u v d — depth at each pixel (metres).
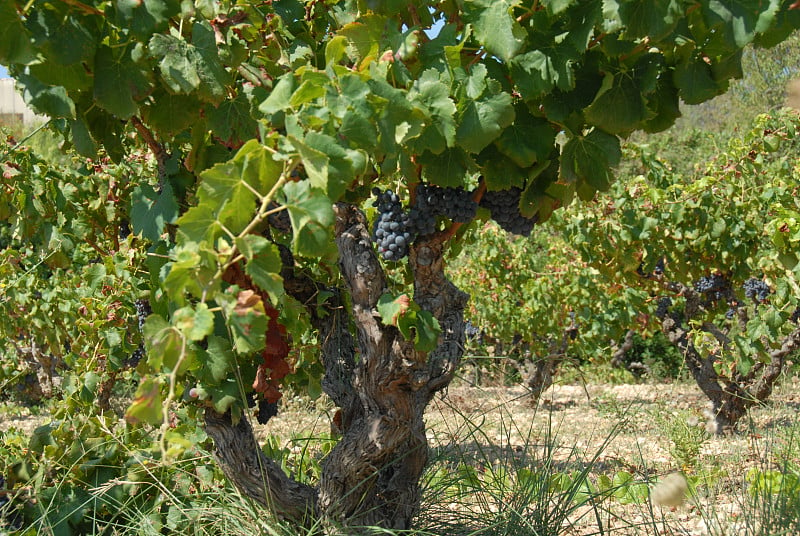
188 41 2.37
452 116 2.37
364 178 2.91
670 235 7.54
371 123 2.14
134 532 3.34
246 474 2.90
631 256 7.77
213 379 2.65
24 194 4.36
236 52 2.50
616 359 13.79
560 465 4.55
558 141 2.63
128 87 2.32
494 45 2.34
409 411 2.79
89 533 3.46
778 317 6.84
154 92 2.56
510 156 2.55
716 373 7.84
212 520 3.16
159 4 2.17
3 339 7.99
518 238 11.97
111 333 4.17
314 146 2.02
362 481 2.81
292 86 2.22
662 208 7.57
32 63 2.22
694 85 2.52
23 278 6.82
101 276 4.20
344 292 3.52
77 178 4.53
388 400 2.75
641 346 15.18
